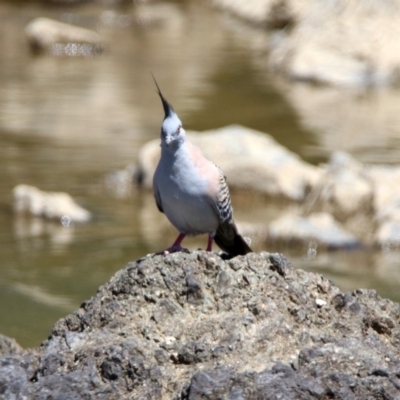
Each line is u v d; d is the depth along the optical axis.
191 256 7.35
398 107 24.33
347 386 6.22
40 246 14.91
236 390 6.12
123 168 18.58
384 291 13.44
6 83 25.38
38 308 12.47
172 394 6.39
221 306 7.09
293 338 6.81
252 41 31.62
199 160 8.25
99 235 15.48
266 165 17.61
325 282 7.35
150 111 22.91
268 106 23.91
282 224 15.40
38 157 19.14
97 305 7.29
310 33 28.11
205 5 37.47
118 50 29.94
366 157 19.55
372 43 27.31
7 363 6.80
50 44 29.41
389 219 15.84
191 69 27.58
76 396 6.31
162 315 7.03
